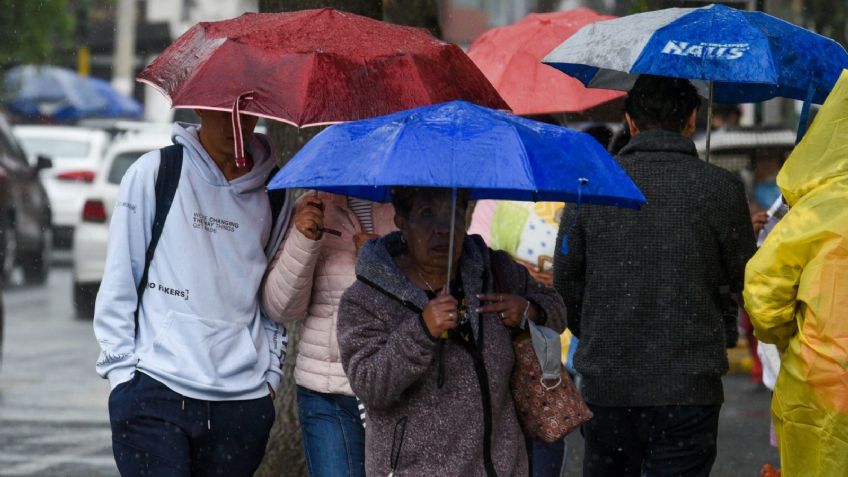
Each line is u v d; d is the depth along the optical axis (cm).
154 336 1334
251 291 1368
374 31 1380
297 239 1338
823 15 4831
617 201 1163
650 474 1492
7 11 7794
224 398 1341
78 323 4528
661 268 1461
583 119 2377
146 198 1341
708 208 1460
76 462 2516
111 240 1336
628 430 1498
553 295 1233
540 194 1197
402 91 1320
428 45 1379
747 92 1798
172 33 12438
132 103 9456
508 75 2000
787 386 1294
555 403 1185
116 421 1323
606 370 1477
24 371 3581
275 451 1822
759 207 3189
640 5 3139
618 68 1479
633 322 1467
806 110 1461
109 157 4669
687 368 1458
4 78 8475
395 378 1123
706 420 1471
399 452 1148
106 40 12062
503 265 1223
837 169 1262
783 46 1473
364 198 1319
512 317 1166
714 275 1476
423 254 1157
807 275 1251
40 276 5797
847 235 1232
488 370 1152
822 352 1247
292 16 1401
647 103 1499
